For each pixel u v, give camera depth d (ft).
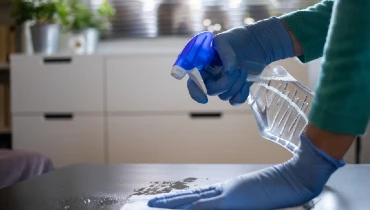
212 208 2.30
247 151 8.03
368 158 6.91
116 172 3.72
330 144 2.27
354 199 2.64
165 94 8.18
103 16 9.66
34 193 2.95
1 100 9.31
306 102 3.21
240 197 2.33
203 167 3.90
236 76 2.92
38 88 8.52
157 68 8.17
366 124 2.19
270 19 3.36
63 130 8.51
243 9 9.49
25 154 5.07
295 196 2.35
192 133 8.16
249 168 3.79
